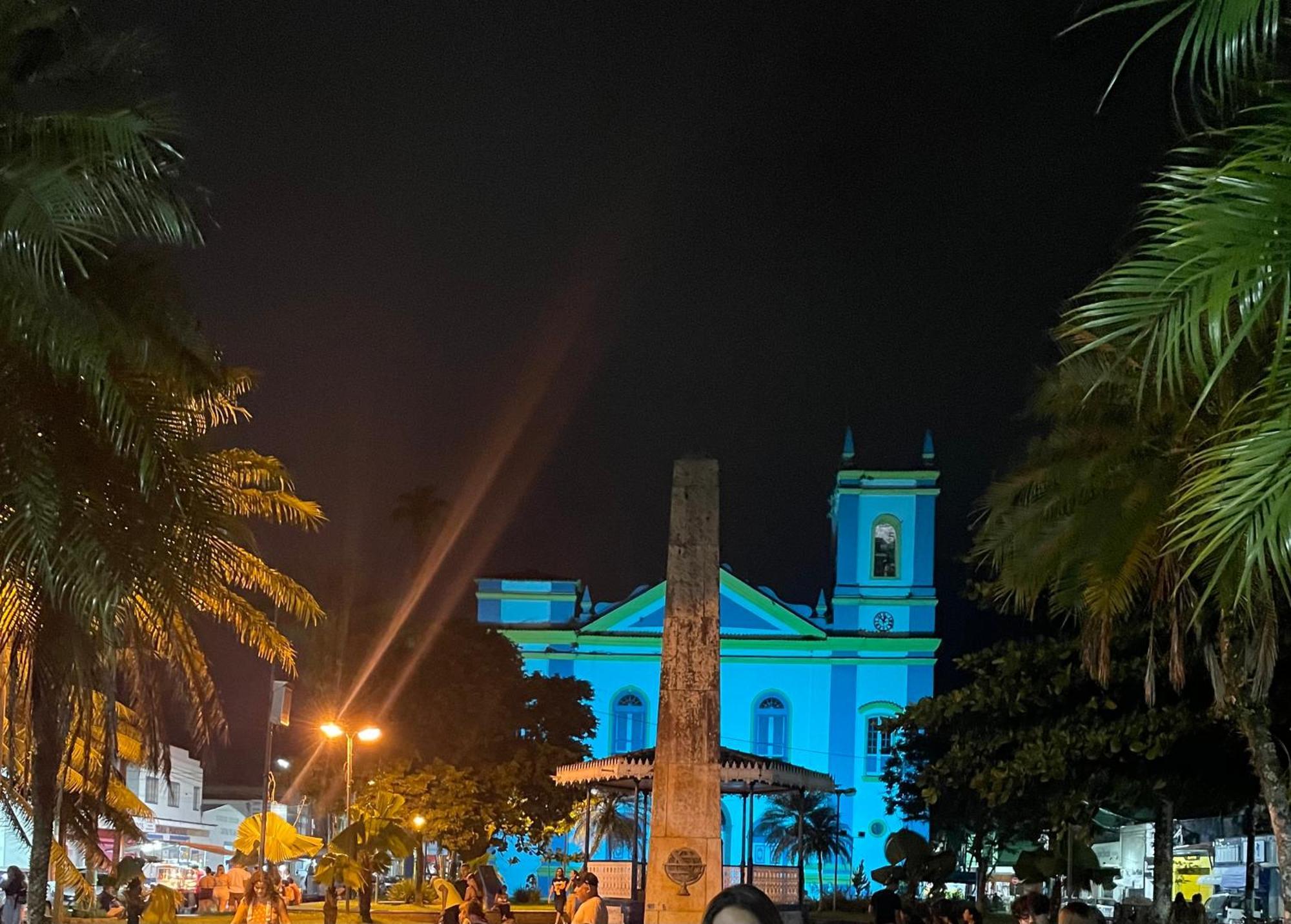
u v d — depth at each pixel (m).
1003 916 39.88
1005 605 16.67
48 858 14.52
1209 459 4.33
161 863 52.16
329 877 28.52
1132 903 34.81
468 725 37.59
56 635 12.19
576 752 39.91
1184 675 16.73
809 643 66.25
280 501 19.17
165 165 10.12
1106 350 9.12
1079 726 20.47
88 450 10.87
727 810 63.03
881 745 65.06
